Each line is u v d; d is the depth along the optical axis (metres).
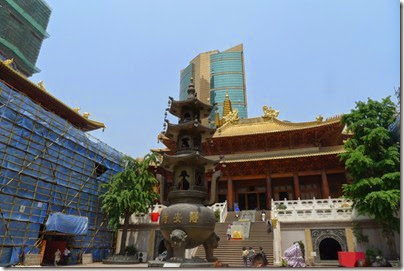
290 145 55.12
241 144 57.16
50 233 32.69
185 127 19.16
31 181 30.72
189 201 17.50
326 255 36.97
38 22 59.75
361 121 30.16
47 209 32.47
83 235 37.09
